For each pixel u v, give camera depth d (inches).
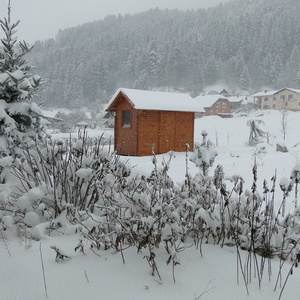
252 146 969.5
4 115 197.5
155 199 128.0
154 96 714.8
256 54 5319.9
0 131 203.9
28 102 225.5
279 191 271.9
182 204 129.7
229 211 127.7
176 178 349.1
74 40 6614.2
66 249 117.6
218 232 126.6
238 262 110.6
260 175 370.6
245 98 3843.5
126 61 5315.0
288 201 231.5
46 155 158.1
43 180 158.1
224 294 91.2
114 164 156.1
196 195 135.9
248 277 100.8
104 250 116.9
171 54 5054.1
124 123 714.2
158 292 91.6
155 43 5334.6
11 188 158.4
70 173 152.6
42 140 216.1
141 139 673.6
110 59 5265.8
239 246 123.3
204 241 129.9
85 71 4500.5
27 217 134.6
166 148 706.8
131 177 163.2
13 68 218.7
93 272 101.4
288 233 124.2
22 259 109.9
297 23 5438.0
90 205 147.3
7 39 215.0
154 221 104.3
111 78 5032.0
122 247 119.2
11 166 154.3
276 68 4909.0
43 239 126.7
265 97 3435.0
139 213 125.3
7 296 90.0
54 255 113.2
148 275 100.6
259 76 5068.9
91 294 90.3
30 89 217.2
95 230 125.0
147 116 680.4
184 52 5255.9
